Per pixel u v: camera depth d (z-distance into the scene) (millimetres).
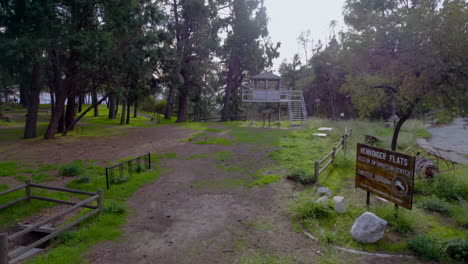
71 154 14344
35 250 6070
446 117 9969
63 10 15945
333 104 42312
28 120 19484
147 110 62188
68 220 6883
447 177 8891
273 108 43781
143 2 18703
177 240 5910
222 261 5090
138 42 18547
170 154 14570
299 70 53188
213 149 15852
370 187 7086
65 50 16203
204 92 38719
